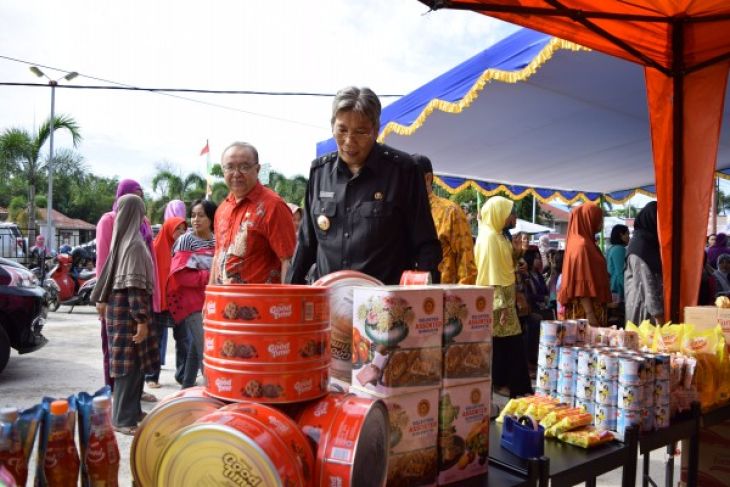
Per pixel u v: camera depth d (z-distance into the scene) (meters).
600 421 1.88
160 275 4.82
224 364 1.12
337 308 1.45
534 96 5.07
